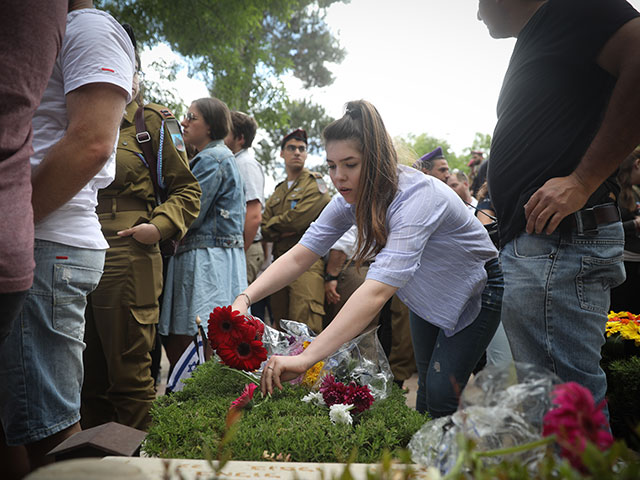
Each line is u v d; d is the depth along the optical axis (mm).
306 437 1358
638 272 3693
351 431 1417
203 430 1433
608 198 1726
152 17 9203
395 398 1809
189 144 3590
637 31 1530
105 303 2490
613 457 602
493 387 852
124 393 2535
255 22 10578
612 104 1543
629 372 2451
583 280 1681
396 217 1837
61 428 1714
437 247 2016
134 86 2672
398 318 4238
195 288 3189
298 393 1817
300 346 2113
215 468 735
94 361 2633
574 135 1688
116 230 2521
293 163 4707
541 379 827
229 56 10461
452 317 2078
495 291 2133
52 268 1706
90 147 1617
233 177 3371
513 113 1814
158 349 3393
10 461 1781
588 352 1687
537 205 1662
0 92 1224
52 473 666
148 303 2555
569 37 1663
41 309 1689
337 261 4418
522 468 660
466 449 682
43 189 1587
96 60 1668
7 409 1661
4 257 1202
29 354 1664
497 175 1850
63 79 1719
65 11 1400
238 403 1616
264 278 2121
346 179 1885
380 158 1844
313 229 2209
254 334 1735
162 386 4418
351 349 1890
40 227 1700
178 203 2697
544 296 1698
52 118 1724
